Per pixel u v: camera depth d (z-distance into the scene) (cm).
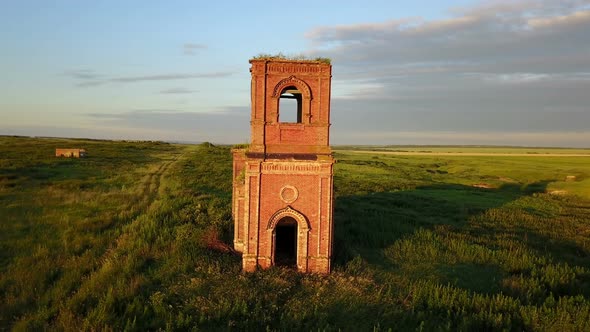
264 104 2233
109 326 1631
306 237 2253
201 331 1627
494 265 2558
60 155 7575
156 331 1617
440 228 3422
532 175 8081
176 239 2684
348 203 4450
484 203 4847
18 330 1623
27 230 2956
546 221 3981
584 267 2619
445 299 1958
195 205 3819
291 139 2264
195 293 1928
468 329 1727
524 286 2167
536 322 1784
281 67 2233
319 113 2262
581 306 1911
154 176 5988
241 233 2589
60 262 2330
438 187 6184
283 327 1662
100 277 2083
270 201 2239
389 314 1806
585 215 4428
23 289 1984
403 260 2591
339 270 2317
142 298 1869
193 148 13762
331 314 1791
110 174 5962
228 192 4900
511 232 3481
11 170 5503
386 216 3847
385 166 9412
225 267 2261
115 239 2753
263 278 2109
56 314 1759
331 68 2258
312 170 2238
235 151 3123
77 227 2997
